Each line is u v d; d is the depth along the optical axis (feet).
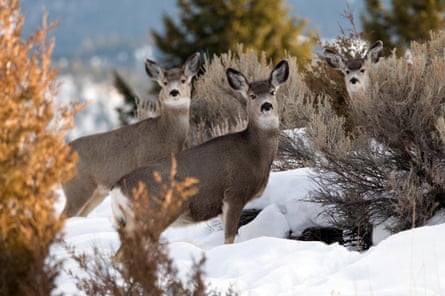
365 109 42.19
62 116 23.81
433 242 30.50
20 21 24.08
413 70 43.73
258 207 45.96
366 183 41.98
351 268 29.50
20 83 23.68
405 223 39.63
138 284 24.53
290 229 43.55
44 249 22.94
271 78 41.19
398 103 40.96
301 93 57.62
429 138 41.47
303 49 127.03
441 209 40.37
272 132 40.65
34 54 23.93
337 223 42.04
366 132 42.80
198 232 46.57
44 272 22.93
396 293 26.71
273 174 47.21
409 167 41.75
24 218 22.93
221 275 30.66
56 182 23.21
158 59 130.00
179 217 38.83
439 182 39.29
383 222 40.73
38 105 23.54
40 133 23.16
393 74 45.03
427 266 28.89
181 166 38.22
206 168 38.78
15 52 23.85
